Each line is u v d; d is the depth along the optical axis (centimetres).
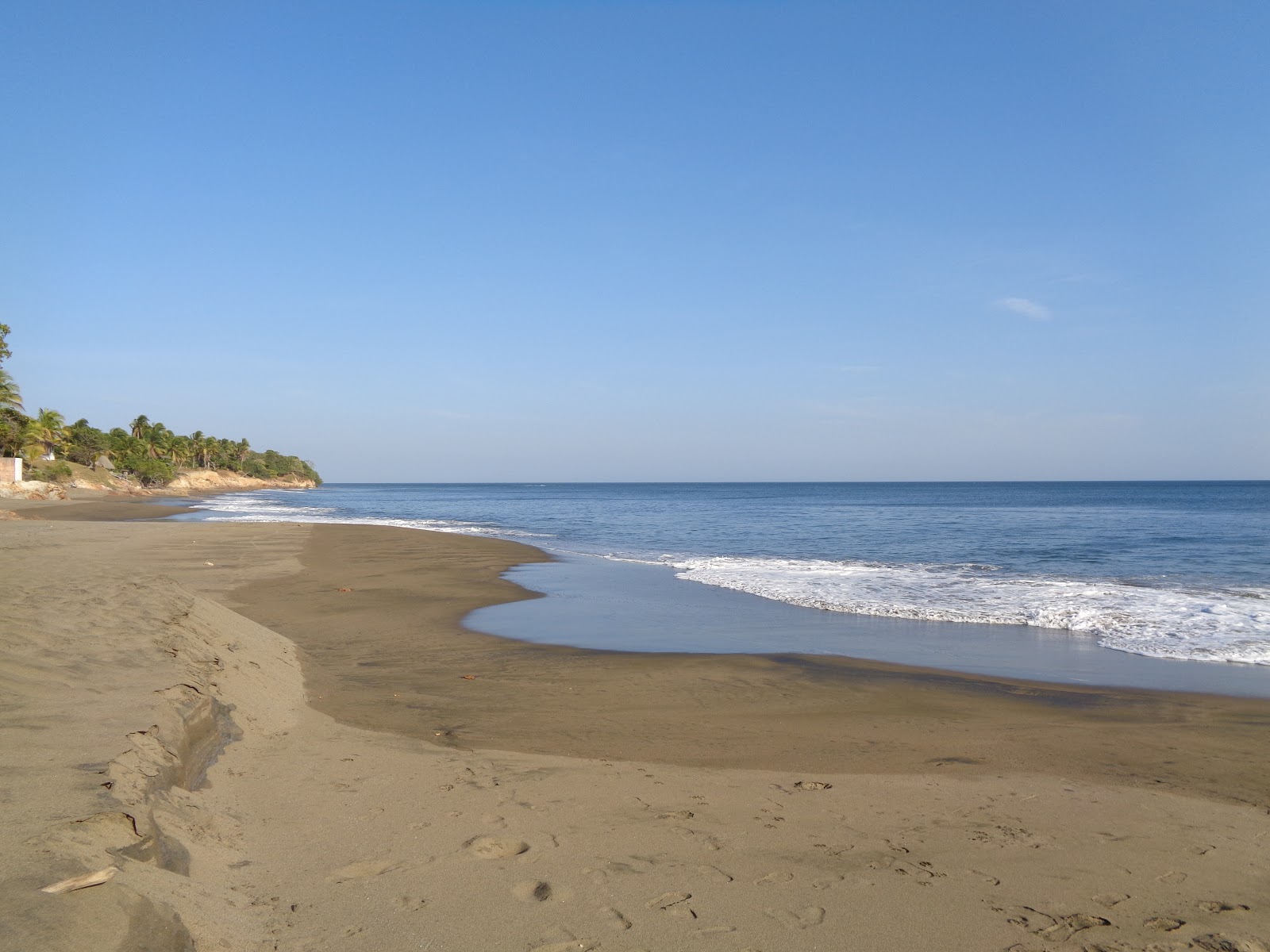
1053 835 493
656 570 2183
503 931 349
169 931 293
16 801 371
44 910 278
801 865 435
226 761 543
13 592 919
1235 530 3691
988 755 678
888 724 786
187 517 4594
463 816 481
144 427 11500
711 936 354
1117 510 6116
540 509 7188
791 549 2941
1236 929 380
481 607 1524
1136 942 365
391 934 342
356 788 523
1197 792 587
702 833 474
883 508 7119
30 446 6944
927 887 413
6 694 545
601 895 388
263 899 367
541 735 707
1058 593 1709
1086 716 830
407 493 15625
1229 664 1095
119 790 398
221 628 912
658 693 900
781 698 890
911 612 1491
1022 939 364
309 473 19525
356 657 1060
